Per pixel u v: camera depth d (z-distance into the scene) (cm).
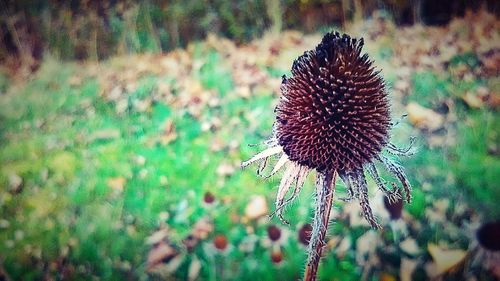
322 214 10
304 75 10
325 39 10
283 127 10
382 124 10
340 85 9
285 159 10
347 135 9
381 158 10
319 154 9
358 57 10
